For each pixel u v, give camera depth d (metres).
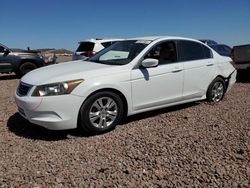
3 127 6.11
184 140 5.25
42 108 5.28
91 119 5.51
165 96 6.56
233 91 9.91
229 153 4.71
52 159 4.60
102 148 4.98
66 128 5.38
